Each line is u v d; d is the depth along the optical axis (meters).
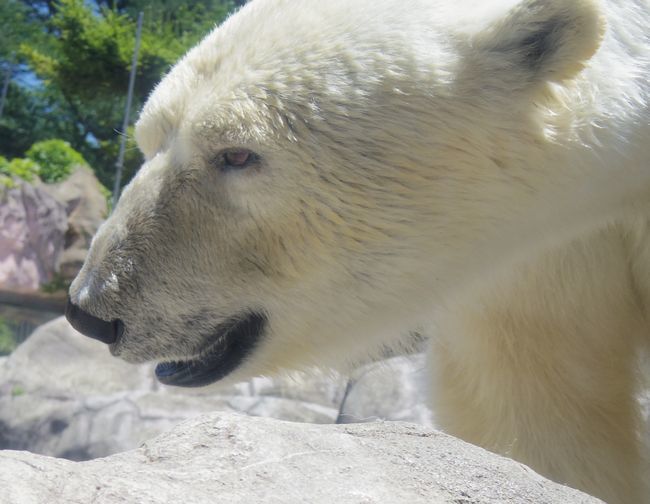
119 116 22.83
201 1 24.03
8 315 16.52
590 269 3.50
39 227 17.75
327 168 2.89
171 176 2.95
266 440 2.11
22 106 24.55
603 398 3.63
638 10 3.24
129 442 7.30
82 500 1.65
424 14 3.05
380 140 2.91
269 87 2.88
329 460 2.09
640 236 3.47
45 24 24.98
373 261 3.01
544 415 3.62
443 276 3.14
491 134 2.96
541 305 3.51
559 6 2.87
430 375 4.11
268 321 3.07
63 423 7.56
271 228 2.92
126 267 2.93
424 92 2.93
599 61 3.08
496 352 3.64
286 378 3.38
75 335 8.53
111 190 22.77
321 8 3.03
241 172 2.88
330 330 3.12
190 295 2.95
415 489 2.04
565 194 3.10
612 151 3.08
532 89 2.96
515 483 2.18
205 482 1.89
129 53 21.61
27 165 18.59
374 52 2.95
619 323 3.66
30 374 8.10
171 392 7.70
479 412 3.83
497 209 3.05
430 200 2.98
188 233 2.93
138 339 2.97
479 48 2.99
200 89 2.94
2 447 7.60
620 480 3.60
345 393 7.21
